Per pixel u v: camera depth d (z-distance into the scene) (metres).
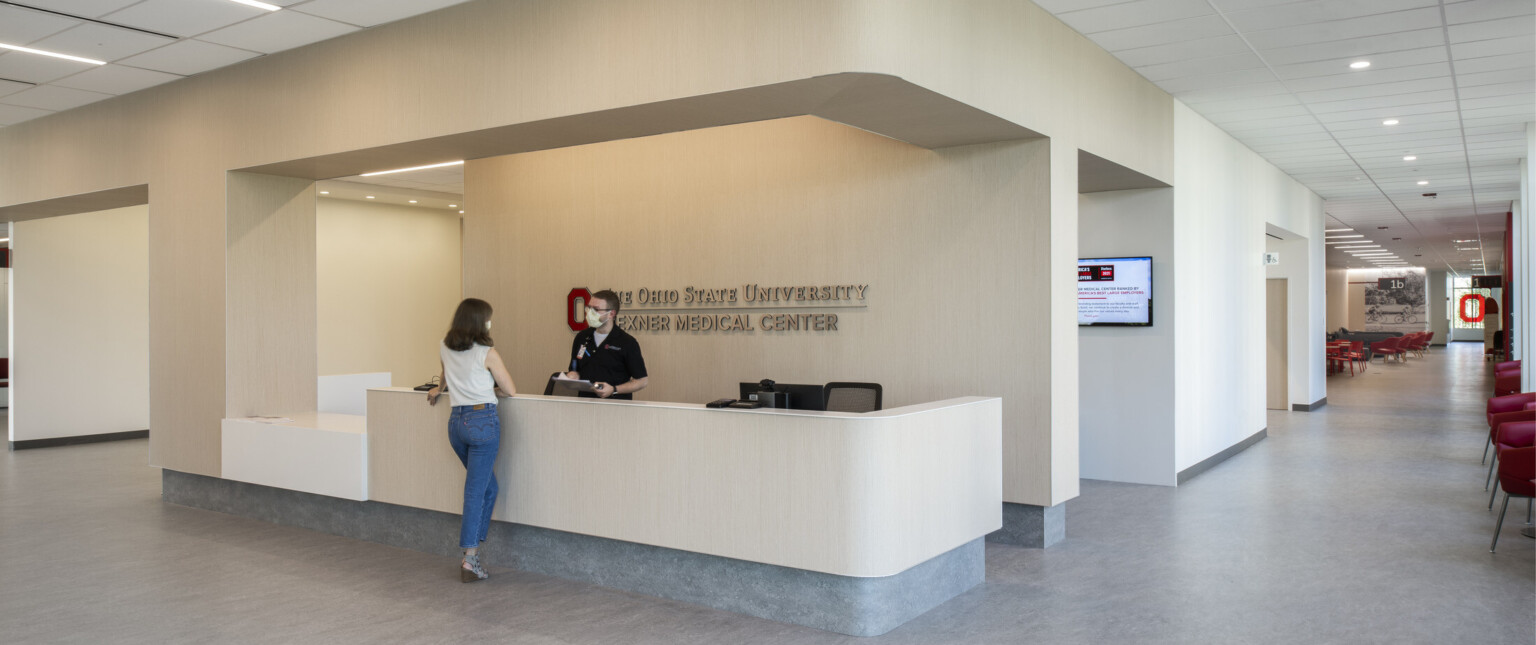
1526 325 10.56
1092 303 8.69
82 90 7.89
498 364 5.35
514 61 5.62
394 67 6.19
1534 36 6.60
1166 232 8.38
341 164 7.00
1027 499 6.14
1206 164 9.47
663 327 7.88
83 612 4.86
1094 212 8.70
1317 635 4.41
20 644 4.39
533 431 5.38
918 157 6.56
